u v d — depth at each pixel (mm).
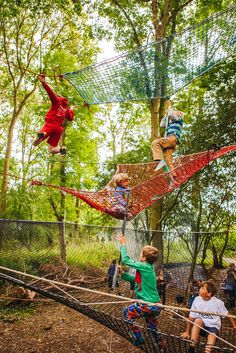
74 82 5594
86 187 19141
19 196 16609
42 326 9562
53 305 11609
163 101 15641
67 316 10508
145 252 4414
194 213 15312
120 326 4484
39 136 5367
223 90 13922
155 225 14617
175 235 9945
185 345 4098
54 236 8039
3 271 7605
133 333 4461
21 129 25047
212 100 14211
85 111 18016
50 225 7973
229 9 5121
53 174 18875
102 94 5812
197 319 4898
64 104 5762
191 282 9227
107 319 4504
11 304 10883
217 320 4883
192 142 13875
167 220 15945
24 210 16688
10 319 9844
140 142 18172
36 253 7859
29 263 7805
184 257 10008
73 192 5605
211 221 15469
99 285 8422
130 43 16188
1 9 15258
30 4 14312
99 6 15336
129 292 7438
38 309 11125
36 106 19000
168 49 5484
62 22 17359
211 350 4105
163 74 5672
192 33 5367
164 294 8719
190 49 5535
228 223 15148
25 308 10961
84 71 5391
